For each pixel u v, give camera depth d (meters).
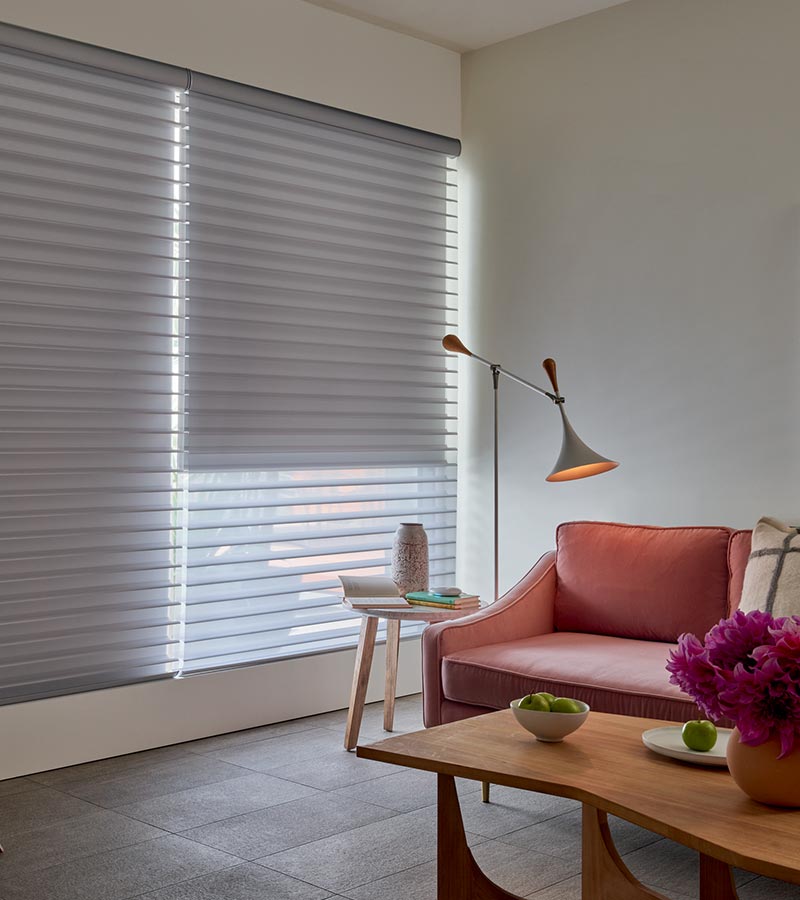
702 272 3.80
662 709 2.77
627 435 4.03
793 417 3.55
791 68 3.57
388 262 4.43
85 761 3.46
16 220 3.31
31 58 3.35
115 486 3.56
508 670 3.11
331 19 4.16
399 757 2.16
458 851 2.19
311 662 4.09
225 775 3.33
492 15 4.22
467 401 4.67
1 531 3.29
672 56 3.91
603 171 4.12
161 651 3.71
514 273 4.45
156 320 3.66
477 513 4.62
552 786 1.97
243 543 3.90
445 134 4.61
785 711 1.82
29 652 3.36
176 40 3.67
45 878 2.53
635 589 3.49
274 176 4.03
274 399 4.01
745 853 1.63
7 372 3.29
